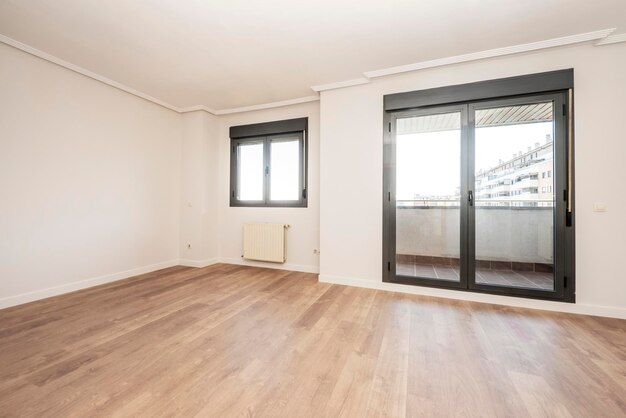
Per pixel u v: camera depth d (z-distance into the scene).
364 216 3.49
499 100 2.90
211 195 4.74
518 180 2.93
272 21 2.39
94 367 1.71
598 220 2.58
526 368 1.74
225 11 2.26
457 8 2.22
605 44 2.56
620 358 1.85
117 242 3.73
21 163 2.79
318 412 1.36
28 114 2.83
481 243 3.06
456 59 2.94
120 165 3.76
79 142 3.29
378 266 3.42
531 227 2.89
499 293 2.88
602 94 2.58
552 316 2.56
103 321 2.40
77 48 2.83
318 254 4.17
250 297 3.07
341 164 3.60
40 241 2.94
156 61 3.09
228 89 3.85
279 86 3.73
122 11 2.25
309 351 1.93
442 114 3.17
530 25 2.43
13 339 2.06
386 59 3.03
